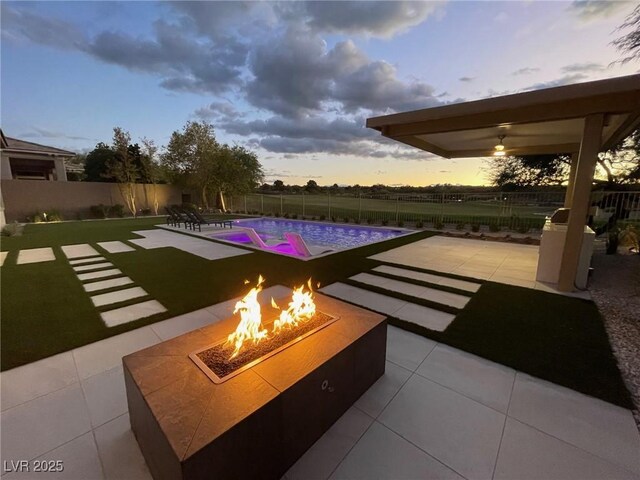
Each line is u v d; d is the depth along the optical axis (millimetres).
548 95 3826
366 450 1754
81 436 1839
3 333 3156
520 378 2439
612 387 2301
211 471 1234
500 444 1791
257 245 8555
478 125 4734
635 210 8891
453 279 5223
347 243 10797
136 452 1725
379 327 2318
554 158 12734
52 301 4102
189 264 6289
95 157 23547
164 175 20703
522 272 5656
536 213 10969
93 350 2848
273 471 1551
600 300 4199
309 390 1688
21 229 11664
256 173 21688
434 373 2514
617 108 3764
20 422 1943
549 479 1565
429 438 1838
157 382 1595
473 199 12125
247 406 1407
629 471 1610
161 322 3477
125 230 11875
